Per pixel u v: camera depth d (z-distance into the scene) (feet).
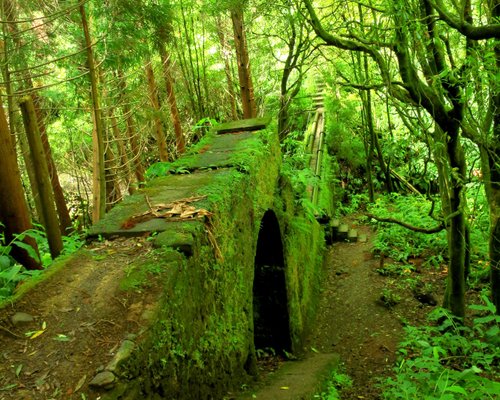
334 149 48.24
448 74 13.55
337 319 24.07
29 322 7.91
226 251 12.07
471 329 19.25
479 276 23.56
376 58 15.24
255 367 14.15
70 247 15.39
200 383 9.76
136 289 8.48
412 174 45.19
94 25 27.14
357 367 18.93
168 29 27.07
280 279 19.65
